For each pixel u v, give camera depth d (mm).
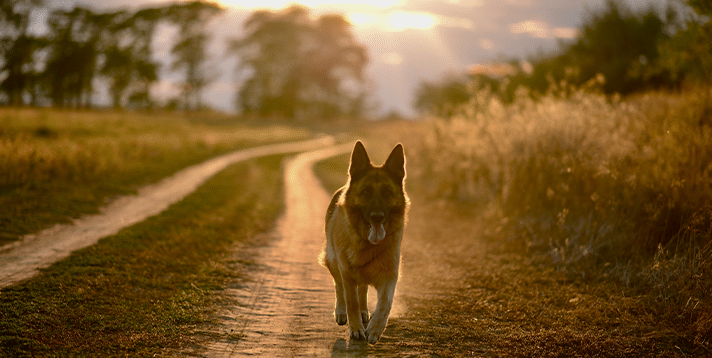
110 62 65875
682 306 5500
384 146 25766
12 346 4309
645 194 7652
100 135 27734
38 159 13711
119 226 9789
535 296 6273
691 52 13836
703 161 7594
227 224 10789
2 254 7387
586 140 8992
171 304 5680
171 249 8141
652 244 7059
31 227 9094
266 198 15305
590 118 9227
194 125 48219
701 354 4570
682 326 5129
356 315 4621
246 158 27188
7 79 60781
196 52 71500
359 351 4605
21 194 11602
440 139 15703
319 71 73438
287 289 6652
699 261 5969
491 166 11258
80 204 11484
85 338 4602
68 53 64375
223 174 19578
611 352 4602
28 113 31875
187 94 74562
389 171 4863
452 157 14148
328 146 42188
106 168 16125
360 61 75688
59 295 5629
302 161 28094
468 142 12688
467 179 13156
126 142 23188
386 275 4602
